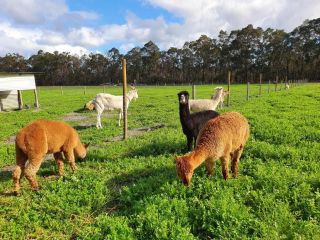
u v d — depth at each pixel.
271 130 10.27
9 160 9.19
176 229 4.60
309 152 7.73
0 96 27.00
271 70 105.50
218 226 4.58
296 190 5.48
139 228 4.72
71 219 5.40
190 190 5.81
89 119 18.14
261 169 6.57
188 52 123.69
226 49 113.19
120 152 9.27
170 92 43.44
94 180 6.77
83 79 121.94
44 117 19.62
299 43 106.62
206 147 5.73
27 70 122.69
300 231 4.40
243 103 21.89
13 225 5.13
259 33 108.69
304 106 17.52
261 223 4.55
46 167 8.17
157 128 13.86
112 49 126.81
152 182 6.43
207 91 42.44
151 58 119.31
